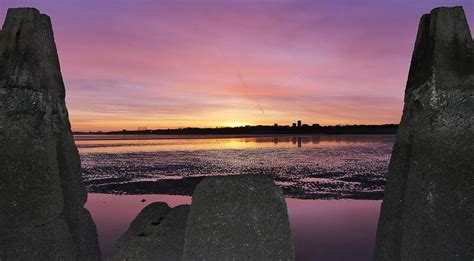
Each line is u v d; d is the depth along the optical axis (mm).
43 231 4461
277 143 65500
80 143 74500
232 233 4543
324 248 7391
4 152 4414
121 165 24875
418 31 4680
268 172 20219
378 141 68688
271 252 4504
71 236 4777
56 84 4938
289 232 4613
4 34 4590
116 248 5172
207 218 4609
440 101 4199
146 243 5117
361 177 17859
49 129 4648
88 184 16438
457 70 4188
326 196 13070
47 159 4523
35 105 4512
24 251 4367
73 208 4957
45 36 4812
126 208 11328
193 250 4582
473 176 4059
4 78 4496
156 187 15500
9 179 4387
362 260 6785
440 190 4137
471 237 4008
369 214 10203
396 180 4633
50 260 4465
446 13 4270
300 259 6844
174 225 5281
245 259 4477
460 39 4223
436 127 4199
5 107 4453
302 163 25281
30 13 4621
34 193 4426
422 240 4164
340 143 60688
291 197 12906
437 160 4172
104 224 9305
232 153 37125
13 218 4363
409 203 4305
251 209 4582
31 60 4543
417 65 4551
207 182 4723
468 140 4113
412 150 4375
